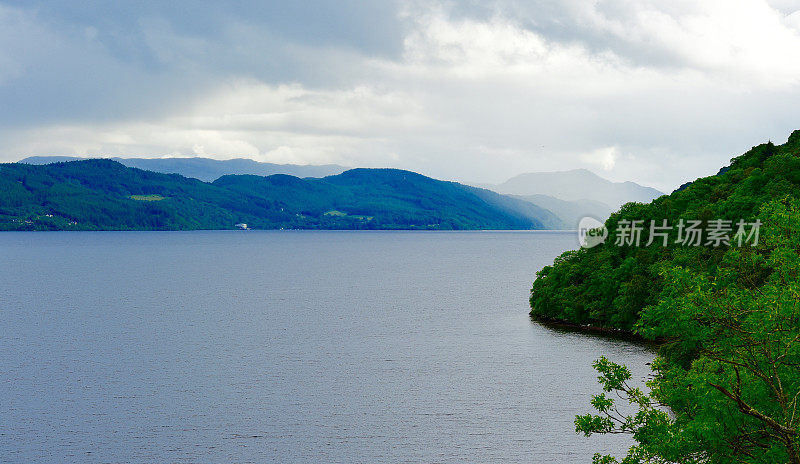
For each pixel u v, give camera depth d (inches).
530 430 2623.0
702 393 1031.0
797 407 946.1
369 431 2620.6
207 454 2389.3
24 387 3257.9
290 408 2923.2
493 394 3107.8
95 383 3326.8
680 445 956.0
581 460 2325.3
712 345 1051.9
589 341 4288.9
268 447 2455.7
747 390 973.8
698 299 981.8
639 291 4261.8
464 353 4050.2
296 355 4040.4
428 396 3097.9
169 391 3191.4
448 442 2492.6
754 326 900.6
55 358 3924.7
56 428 2652.6
